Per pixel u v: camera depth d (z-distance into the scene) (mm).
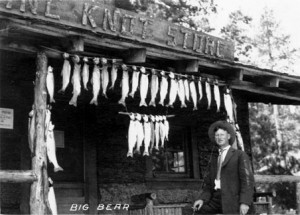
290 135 29688
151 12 17922
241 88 8617
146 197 7039
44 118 5969
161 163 9727
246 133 11250
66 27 5664
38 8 5750
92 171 8289
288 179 8797
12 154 7293
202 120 10453
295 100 10898
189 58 7207
